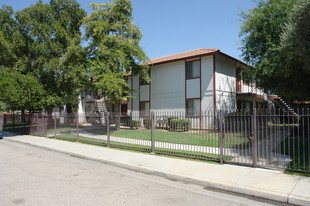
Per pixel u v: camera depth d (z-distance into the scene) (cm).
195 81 1739
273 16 1218
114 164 786
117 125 1426
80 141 1297
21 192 486
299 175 584
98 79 1603
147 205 427
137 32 1712
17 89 1490
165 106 1917
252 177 579
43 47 1688
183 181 598
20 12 1705
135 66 1731
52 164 780
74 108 2277
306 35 783
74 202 433
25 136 1666
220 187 537
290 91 1224
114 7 1634
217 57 1680
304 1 773
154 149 954
